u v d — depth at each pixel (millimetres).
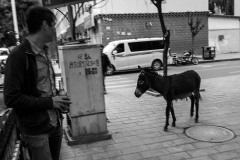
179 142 4605
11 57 2145
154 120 5926
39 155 2393
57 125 2592
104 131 4934
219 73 13570
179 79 5230
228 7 28344
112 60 15352
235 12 28297
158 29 20266
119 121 5969
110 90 10273
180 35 21344
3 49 18250
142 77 5020
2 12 22000
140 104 7527
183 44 21562
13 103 2090
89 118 4801
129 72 16500
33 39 2285
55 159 2746
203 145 4434
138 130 5312
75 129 4734
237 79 11289
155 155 4160
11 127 2922
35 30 2270
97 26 19359
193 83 5414
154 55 16281
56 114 2531
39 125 2322
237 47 24531
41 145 2363
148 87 5066
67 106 2438
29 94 2268
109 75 15359
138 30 19688
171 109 5367
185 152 4215
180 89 5199
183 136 4863
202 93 8562
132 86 11117
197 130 5113
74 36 6250
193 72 5582
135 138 4891
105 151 4395
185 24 21312
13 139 2957
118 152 4336
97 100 4805
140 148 4445
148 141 4723
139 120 5980
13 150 2842
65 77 4551
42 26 2258
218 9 28734
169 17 20750
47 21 2266
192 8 21531
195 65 17953
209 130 5074
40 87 2355
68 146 4652
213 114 6145
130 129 5391
